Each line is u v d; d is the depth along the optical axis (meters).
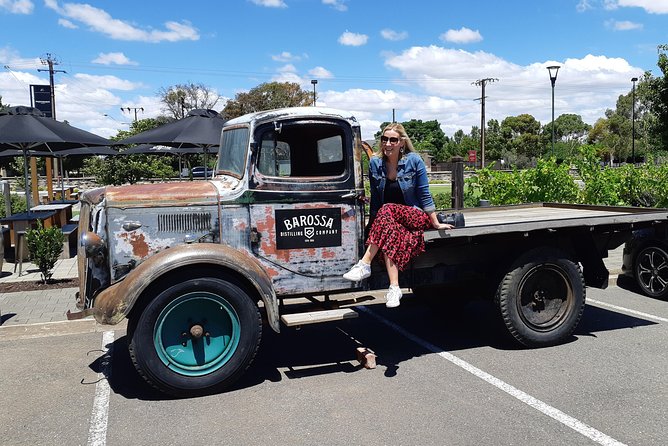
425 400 4.09
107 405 4.14
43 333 5.97
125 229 4.30
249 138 4.49
